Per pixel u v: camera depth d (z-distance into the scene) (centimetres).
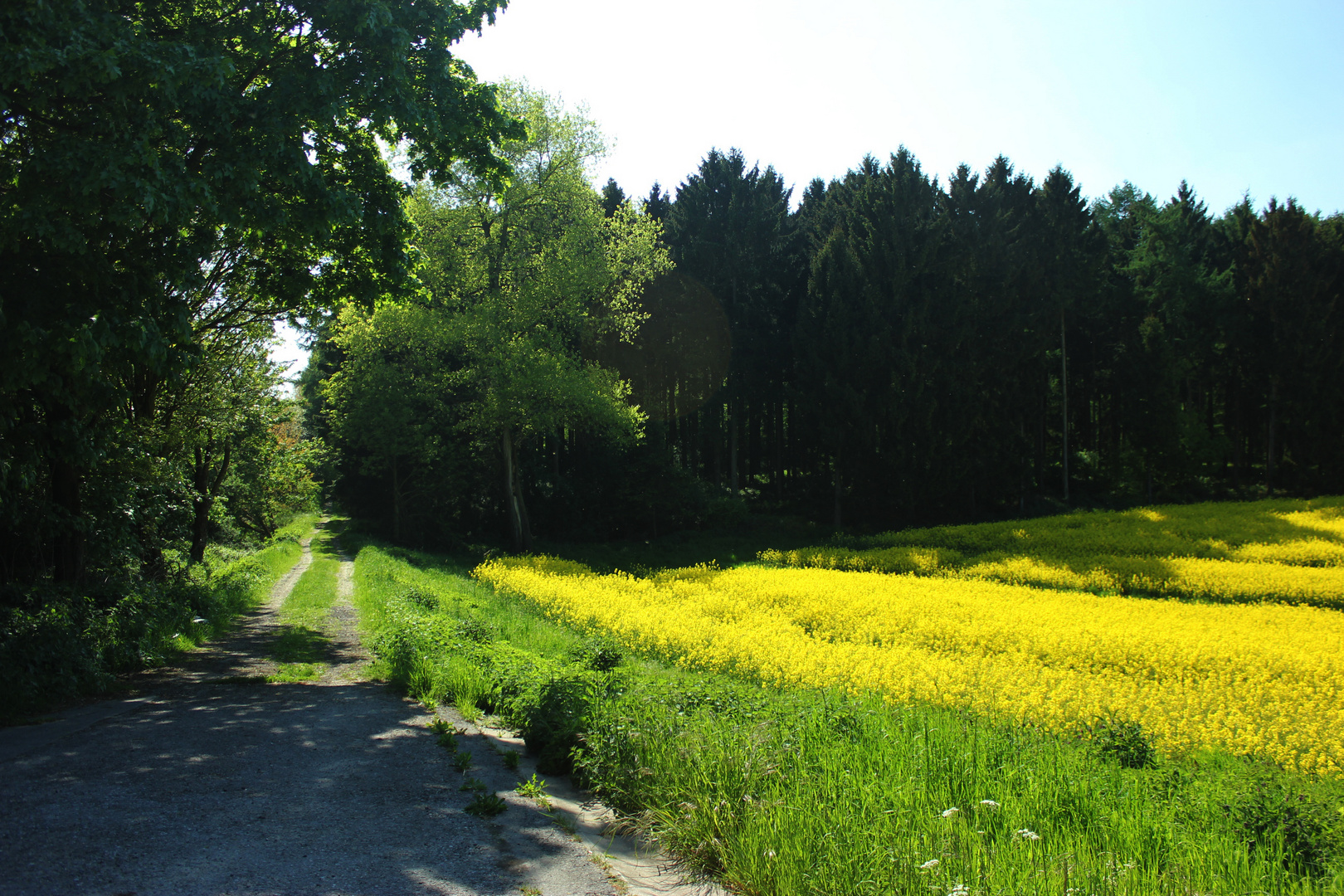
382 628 1317
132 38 845
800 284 4916
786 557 3078
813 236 5066
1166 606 1712
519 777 587
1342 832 428
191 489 1659
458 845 441
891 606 1717
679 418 4931
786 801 440
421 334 3148
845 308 4153
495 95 1332
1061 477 4753
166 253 980
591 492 4228
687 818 453
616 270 3412
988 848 387
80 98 866
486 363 3186
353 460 3972
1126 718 812
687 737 553
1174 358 4447
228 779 548
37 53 740
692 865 429
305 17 1098
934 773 500
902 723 650
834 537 3675
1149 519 3319
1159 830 425
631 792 520
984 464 4138
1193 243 5175
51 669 844
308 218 1070
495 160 1362
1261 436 5075
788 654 1127
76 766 567
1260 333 4725
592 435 4081
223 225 1074
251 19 1076
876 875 355
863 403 4050
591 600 1780
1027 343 4397
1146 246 4947
